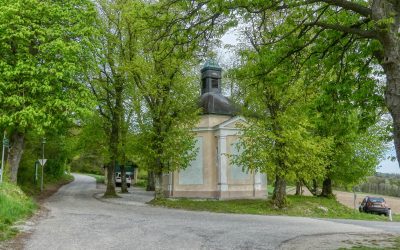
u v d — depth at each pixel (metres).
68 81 25.36
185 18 12.52
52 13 25.45
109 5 33.94
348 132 14.85
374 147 34.50
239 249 11.37
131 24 29.75
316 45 13.81
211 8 12.18
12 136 25.97
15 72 23.42
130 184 66.81
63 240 12.05
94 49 27.89
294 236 14.35
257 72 14.12
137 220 17.94
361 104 13.73
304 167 26.45
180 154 30.44
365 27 12.99
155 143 30.59
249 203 29.86
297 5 11.88
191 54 13.41
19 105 23.69
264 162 26.23
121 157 37.81
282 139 25.48
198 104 36.97
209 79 38.16
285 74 13.98
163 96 29.84
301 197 35.25
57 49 24.50
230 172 35.03
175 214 22.45
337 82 13.91
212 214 23.91
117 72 35.84
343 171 34.66
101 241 12.09
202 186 35.34
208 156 35.62
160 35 13.09
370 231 17.53
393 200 57.31
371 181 74.12
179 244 11.91
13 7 23.83
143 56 29.56
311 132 27.97
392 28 10.35
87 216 18.89
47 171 52.38
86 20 28.02
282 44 13.55
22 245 11.03
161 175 31.25
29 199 21.03
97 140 38.88
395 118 10.34
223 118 36.56
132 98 34.78
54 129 27.56
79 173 100.50
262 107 27.12
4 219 14.77
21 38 24.23
